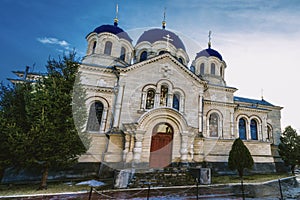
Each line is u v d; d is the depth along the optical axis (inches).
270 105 961.5
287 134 815.1
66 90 389.7
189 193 366.9
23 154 337.7
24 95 387.5
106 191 357.1
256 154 730.8
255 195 388.5
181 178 421.7
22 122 381.1
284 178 618.2
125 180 386.3
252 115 815.7
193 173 440.1
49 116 362.9
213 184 446.0
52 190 360.5
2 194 329.1
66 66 411.8
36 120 355.9
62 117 368.5
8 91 417.7
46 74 443.5
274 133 919.0
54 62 414.0
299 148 757.9
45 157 345.7
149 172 416.2
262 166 717.3
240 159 568.1
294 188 480.1
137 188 376.5
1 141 346.0
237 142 598.2
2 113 372.8
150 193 354.6
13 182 432.5
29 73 590.9
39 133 337.4
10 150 339.9
